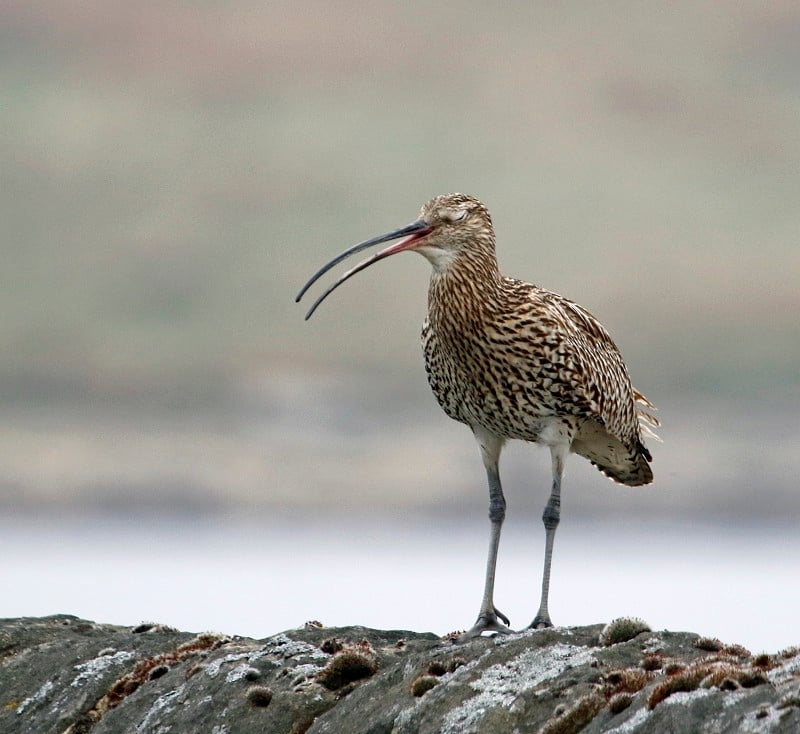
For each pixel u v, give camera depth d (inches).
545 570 485.1
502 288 502.9
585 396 501.0
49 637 486.3
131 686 444.8
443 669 398.9
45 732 439.2
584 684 371.6
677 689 349.4
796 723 322.0
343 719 394.6
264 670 426.0
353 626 455.5
